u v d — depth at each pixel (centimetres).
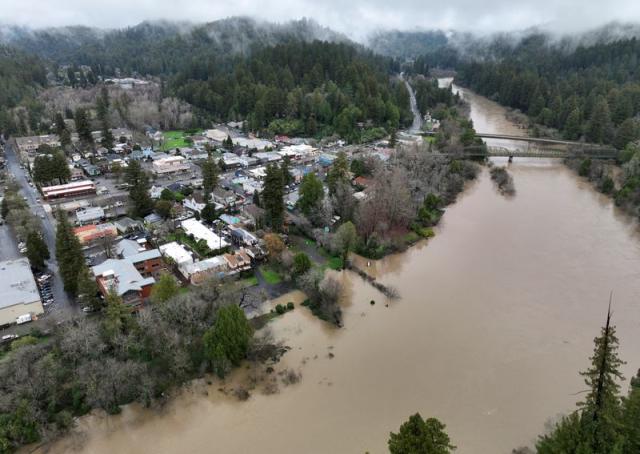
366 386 6850
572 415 4984
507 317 8469
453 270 10156
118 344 6975
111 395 6309
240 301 8444
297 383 6894
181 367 6794
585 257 10812
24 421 5800
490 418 6300
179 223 12025
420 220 12325
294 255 9812
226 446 5916
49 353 6750
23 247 10519
